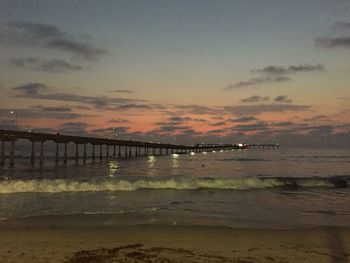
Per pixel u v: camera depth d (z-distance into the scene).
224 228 11.71
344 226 12.30
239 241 10.12
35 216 13.46
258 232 11.21
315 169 53.47
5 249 8.96
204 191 21.31
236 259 8.21
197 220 13.14
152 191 20.89
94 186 21.55
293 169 53.38
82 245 9.48
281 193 21.23
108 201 17.30
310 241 10.18
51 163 66.88
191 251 8.91
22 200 17.33
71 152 139.12
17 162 66.50
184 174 42.81
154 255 8.39
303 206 16.69
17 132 54.38
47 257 8.17
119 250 8.91
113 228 11.55
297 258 8.38
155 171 48.25
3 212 14.34
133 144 97.25
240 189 22.61
